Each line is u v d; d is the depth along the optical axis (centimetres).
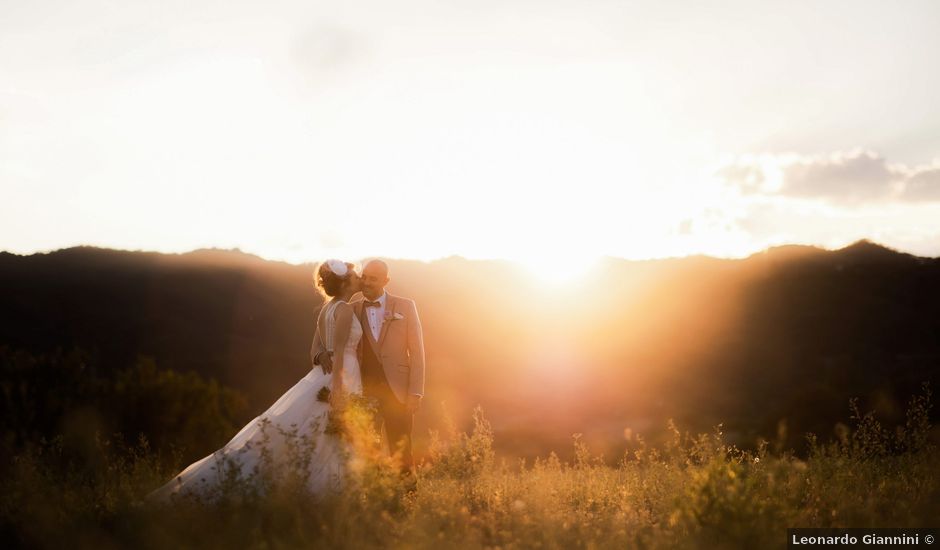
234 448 748
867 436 808
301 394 771
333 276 795
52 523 629
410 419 804
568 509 697
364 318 808
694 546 542
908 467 767
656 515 693
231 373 5662
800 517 613
